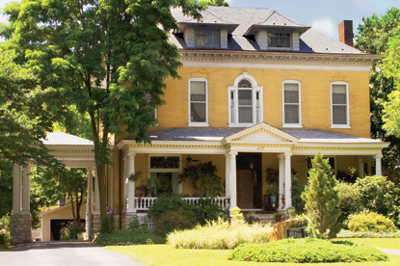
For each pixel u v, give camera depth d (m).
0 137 19.61
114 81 23.50
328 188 16.44
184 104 28.41
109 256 15.52
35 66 21.50
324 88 29.83
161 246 18.92
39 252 17.94
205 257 14.57
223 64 28.89
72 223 40.78
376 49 37.84
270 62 29.30
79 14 24.59
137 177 24.97
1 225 31.38
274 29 29.73
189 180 27.72
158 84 24.42
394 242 18.81
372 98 35.47
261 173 28.59
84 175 40.41
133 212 24.62
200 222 24.27
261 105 29.06
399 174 33.69
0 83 20.62
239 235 18.19
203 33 29.33
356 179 26.38
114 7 23.55
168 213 23.36
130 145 25.06
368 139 28.09
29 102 21.66
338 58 29.73
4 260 15.02
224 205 25.94
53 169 26.12
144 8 23.38
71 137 29.08
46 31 23.94
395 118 27.34
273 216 25.66
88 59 23.20
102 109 22.66
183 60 28.48
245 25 31.88
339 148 26.88
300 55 29.09
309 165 29.17
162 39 25.09
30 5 23.02
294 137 25.73
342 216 24.66
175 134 26.69
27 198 27.45
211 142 25.75
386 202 24.77
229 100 28.81
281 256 13.22
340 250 13.49
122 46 23.69
